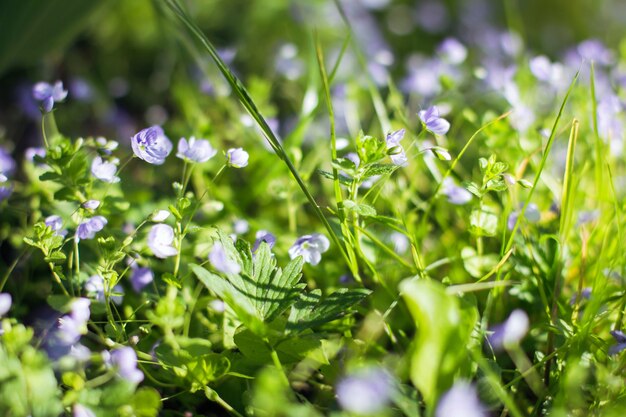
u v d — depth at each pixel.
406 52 0.64
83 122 0.45
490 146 0.32
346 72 0.49
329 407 0.26
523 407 0.26
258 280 0.26
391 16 0.69
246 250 0.26
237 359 0.26
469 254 0.29
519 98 0.36
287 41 0.54
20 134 0.42
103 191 0.30
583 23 0.73
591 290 0.28
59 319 0.26
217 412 0.27
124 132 0.44
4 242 0.33
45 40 0.38
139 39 0.54
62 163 0.28
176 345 0.26
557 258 0.28
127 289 0.30
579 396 0.25
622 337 0.25
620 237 0.27
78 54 0.52
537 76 0.36
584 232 0.28
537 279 0.27
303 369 0.27
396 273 0.30
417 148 0.32
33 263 0.31
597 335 0.27
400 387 0.24
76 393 0.24
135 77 0.53
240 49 0.53
